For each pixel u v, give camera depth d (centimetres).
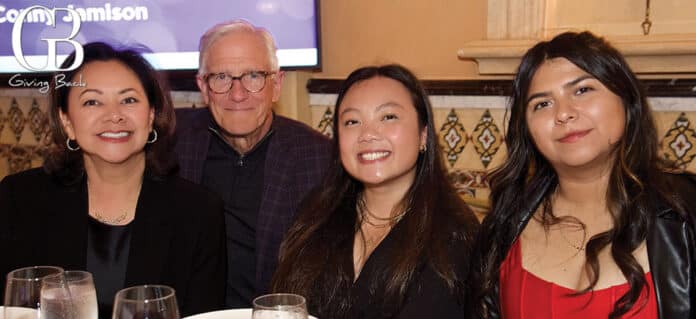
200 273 201
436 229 168
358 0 339
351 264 175
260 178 237
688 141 289
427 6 328
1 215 196
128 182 198
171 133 205
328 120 349
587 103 146
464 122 323
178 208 200
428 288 163
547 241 161
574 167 151
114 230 195
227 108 231
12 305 135
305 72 347
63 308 129
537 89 151
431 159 179
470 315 167
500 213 168
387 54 338
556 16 315
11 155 429
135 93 189
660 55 286
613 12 304
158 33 350
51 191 197
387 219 179
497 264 165
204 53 235
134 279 191
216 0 340
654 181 149
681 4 293
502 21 309
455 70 327
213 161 242
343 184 187
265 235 230
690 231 145
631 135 151
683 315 142
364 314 168
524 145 163
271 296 129
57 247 192
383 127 172
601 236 150
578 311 149
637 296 143
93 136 185
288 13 332
